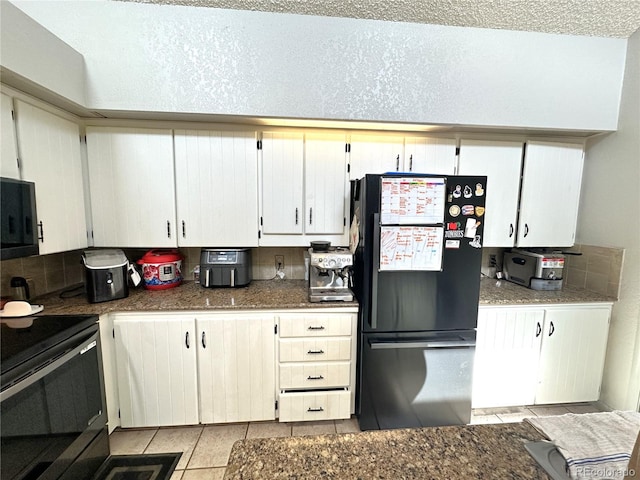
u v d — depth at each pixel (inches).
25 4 63.4
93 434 62.1
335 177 85.0
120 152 77.8
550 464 27.0
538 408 88.4
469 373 76.9
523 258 95.7
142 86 68.4
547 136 90.8
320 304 75.3
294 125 81.0
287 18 69.5
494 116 77.4
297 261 99.3
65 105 65.7
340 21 70.6
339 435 30.7
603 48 79.2
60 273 83.1
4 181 51.4
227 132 80.6
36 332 53.5
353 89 72.8
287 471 26.0
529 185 90.0
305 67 71.3
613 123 82.7
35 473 47.0
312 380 77.0
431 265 73.2
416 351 75.1
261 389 76.7
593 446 28.5
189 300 76.4
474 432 31.3
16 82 53.8
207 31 68.4
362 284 74.9
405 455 28.0
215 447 71.6
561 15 71.0
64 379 53.7
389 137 85.1
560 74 78.4
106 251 77.9
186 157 80.2
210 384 75.2
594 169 90.7
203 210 82.4
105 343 68.6
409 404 76.4
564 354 85.4
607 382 86.6
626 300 82.1
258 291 85.0
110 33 66.4
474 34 74.1
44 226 63.0
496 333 82.7
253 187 83.0
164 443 72.5
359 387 77.1
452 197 72.4
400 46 72.7
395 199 71.2
